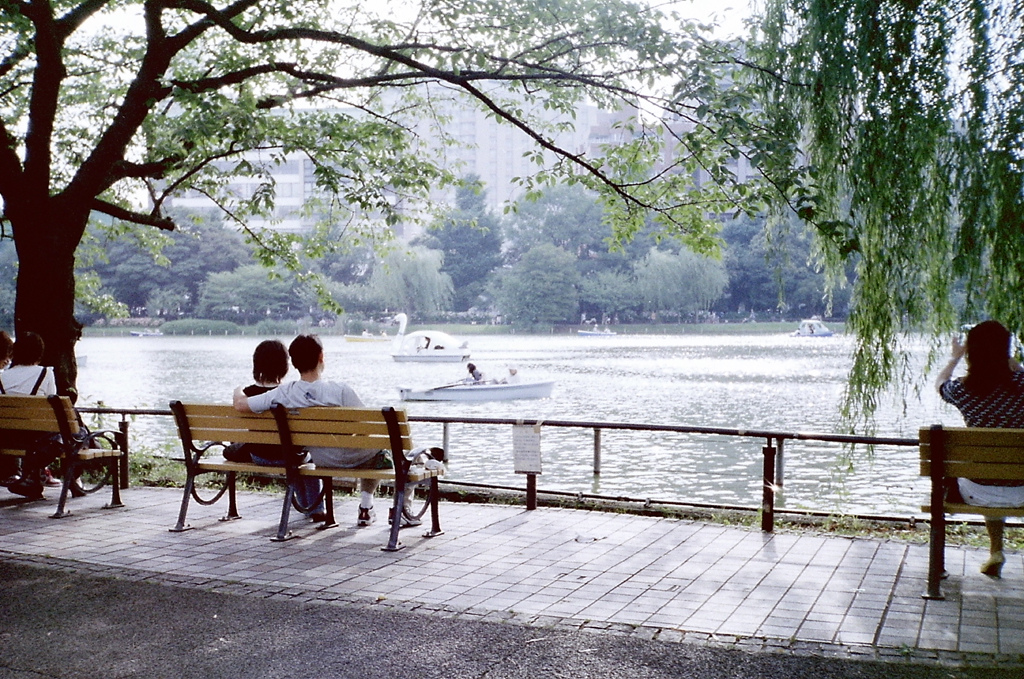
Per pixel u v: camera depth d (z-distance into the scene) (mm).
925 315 7473
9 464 9531
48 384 9320
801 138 8242
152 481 11234
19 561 6906
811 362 61156
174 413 8188
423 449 7672
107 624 5375
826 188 7871
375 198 13375
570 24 11352
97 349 93562
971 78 7090
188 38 11844
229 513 8672
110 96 15086
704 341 109562
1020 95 6934
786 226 8602
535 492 9062
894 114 7270
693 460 19953
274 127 12469
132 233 17453
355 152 13281
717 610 5609
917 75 7309
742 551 7234
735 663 4676
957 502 6203
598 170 12266
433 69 11180
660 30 9734
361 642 5020
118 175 11969
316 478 8422
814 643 4984
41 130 11469
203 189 15250
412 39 12156
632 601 5812
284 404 7684
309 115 13391
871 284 7500
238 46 14352
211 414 8070
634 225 12477
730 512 8836
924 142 7215
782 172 8117
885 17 7438
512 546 7430
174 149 12305
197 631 5234
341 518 8711
